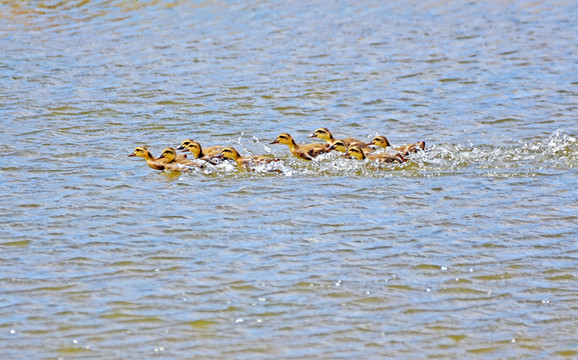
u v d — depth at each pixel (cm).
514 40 3195
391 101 2561
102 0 3959
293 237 1653
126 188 1920
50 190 1906
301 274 1508
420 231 1670
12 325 1353
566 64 2866
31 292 1452
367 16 3625
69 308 1404
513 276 1492
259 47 3183
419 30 3391
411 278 1491
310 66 2938
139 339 1319
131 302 1422
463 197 1834
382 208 1786
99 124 2388
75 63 3000
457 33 3325
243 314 1388
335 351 1287
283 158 2114
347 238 1645
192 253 1591
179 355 1278
